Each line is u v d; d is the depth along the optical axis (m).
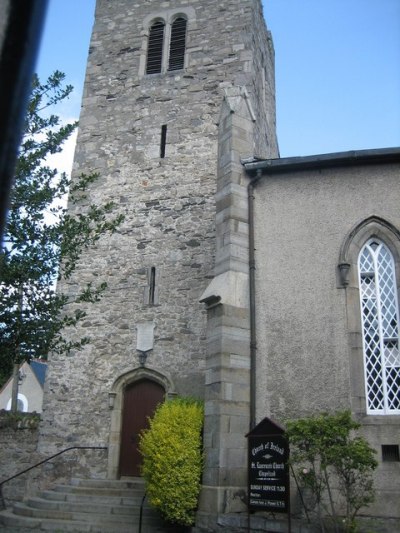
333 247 9.76
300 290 9.65
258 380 9.32
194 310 13.88
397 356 8.91
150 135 16.39
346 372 8.91
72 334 14.42
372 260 9.58
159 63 17.64
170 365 13.51
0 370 8.21
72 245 8.69
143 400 13.59
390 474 8.11
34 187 8.20
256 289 9.87
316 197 10.20
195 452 9.23
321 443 7.34
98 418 13.57
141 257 14.86
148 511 10.24
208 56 17.02
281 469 7.80
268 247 10.11
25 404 29.91
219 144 11.28
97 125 17.03
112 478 12.86
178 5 18.09
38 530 9.89
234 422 8.99
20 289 8.05
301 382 9.10
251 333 9.57
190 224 14.88
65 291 14.95
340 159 10.04
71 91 8.90
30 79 1.84
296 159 10.30
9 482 13.62
